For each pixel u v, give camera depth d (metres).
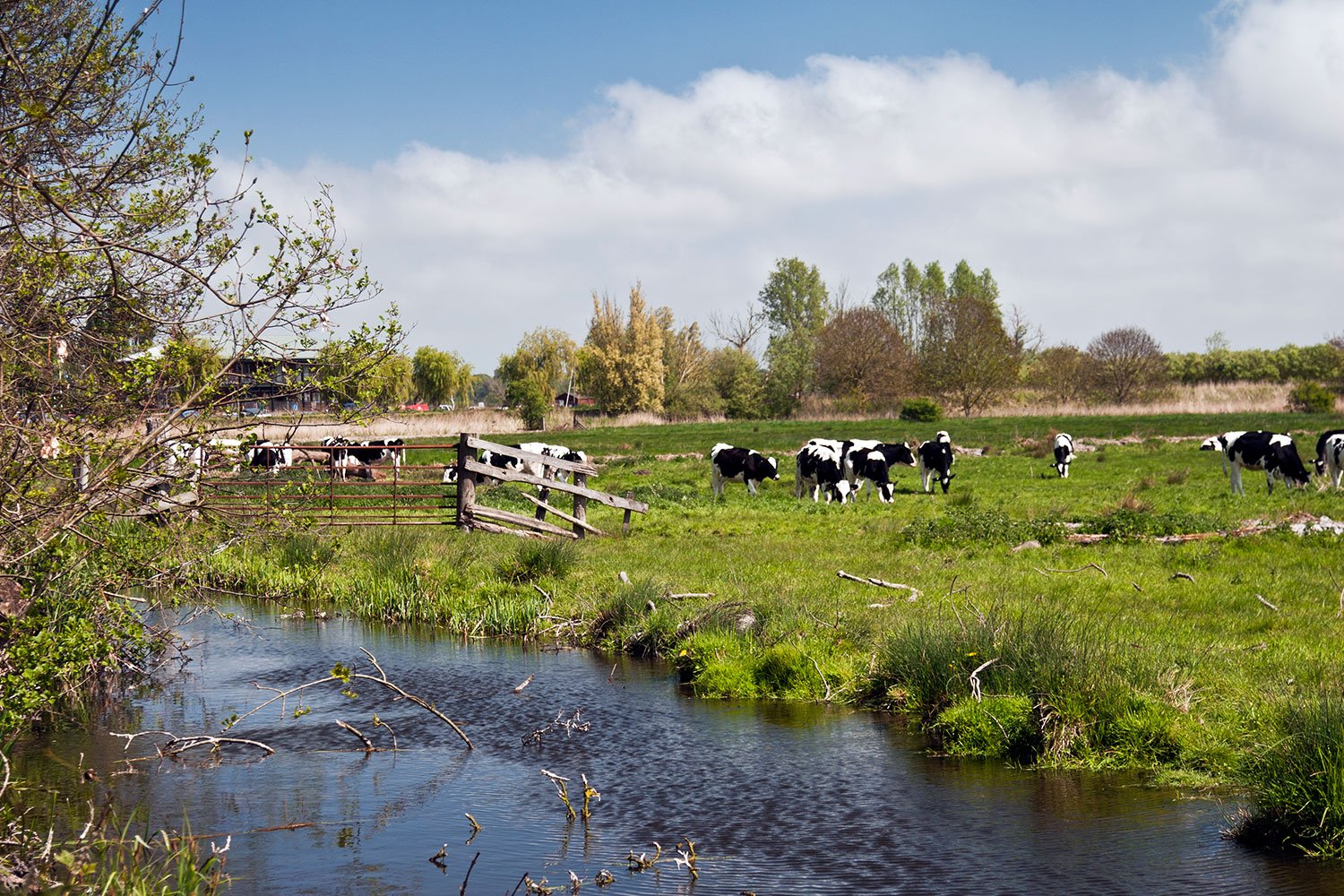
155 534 8.29
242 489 14.13
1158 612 11.68
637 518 22.56
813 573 14.73
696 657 10.73
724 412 75.06
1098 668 8.48
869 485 27.06
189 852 5.71
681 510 24.03
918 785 7.38
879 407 67.50
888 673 9.68
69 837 6.35
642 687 10.23
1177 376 87.25
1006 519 17.91
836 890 5.68
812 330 96.75
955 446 43.16
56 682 9.36
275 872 5.96
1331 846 6.05
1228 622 11.12
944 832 6.48
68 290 6.75
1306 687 8.31
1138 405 59.50
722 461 28.72
